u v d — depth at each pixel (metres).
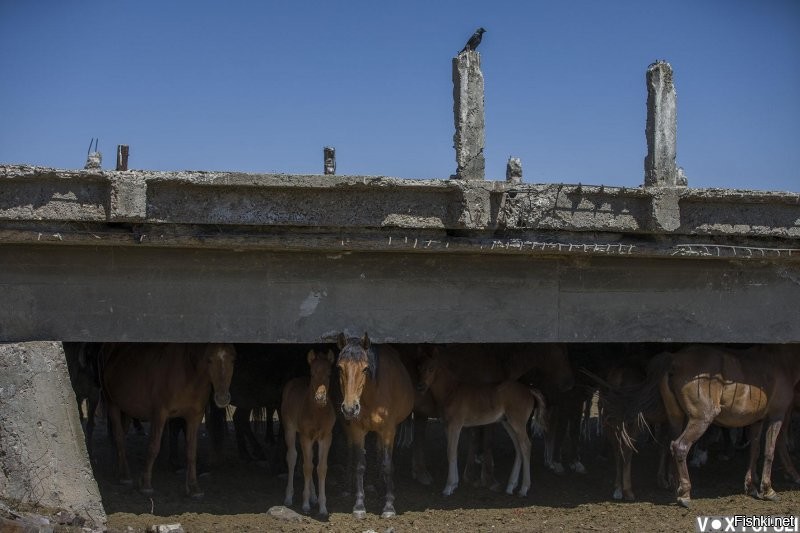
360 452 10.66
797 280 11.17
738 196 10.05
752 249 10.45
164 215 9.16
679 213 9.94
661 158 10.04
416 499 11.67
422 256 10.22
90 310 9.75
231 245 9.53
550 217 9.70
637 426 12.03
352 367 9.48
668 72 10.05
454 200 9.52
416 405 12.55
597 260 10.61
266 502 11.15
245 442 14.15
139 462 13.72
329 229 9.64
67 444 9.30
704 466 14.38
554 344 13.63
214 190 9.23
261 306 10.00
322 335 10.08
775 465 14.35
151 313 9.84
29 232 9.12
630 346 14.85
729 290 11.00
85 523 9.02
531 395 12.28
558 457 13.79
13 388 9.09
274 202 9.32
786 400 11.74
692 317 10.90
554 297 10.53
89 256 9.73
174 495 11.33
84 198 9.05
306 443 10.78
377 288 10.17
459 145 9.60
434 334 10.27
